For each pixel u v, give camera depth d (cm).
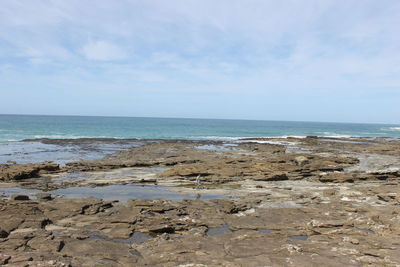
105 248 799
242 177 1881
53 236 871
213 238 880
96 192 1497
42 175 1953
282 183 1758
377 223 1006
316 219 1057
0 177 1775
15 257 712
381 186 1619
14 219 992
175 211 1145
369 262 715
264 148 3594
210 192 1510
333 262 714
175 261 725
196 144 4144
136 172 2102
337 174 1895
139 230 949
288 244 827
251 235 902
